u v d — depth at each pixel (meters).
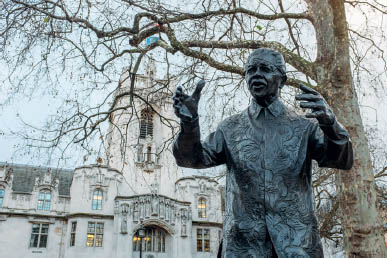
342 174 7.37
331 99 7.77
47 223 33.84
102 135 10.72
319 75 8.09
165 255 34.91
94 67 10.06
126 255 32.88
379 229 6.98
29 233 33.16
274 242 1.80
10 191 33.88
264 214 1.87
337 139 1.80
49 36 9.54
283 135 1.98
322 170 12.67
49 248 33.16
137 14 9.98
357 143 7.43
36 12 9.70
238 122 2.16
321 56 8.17
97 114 10.45
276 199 1.86
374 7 10.27
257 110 2.09
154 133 39.44
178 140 1.98
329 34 8.09
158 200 35.34
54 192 35.00
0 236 32.22
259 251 1.84
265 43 8.95
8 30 9.40
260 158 1.96
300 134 1.98
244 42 9.09
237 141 2.06
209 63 9.23
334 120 1.76
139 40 10.38
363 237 6.91
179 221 35.94
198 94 1.90
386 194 12.82
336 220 14.36
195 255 36.16
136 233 34.97
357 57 10.77
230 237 1.91
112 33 9.94
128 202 34.66
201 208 38.28
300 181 1.91
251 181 1.93
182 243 35.28
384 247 6.93
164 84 10.96
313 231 1.87
